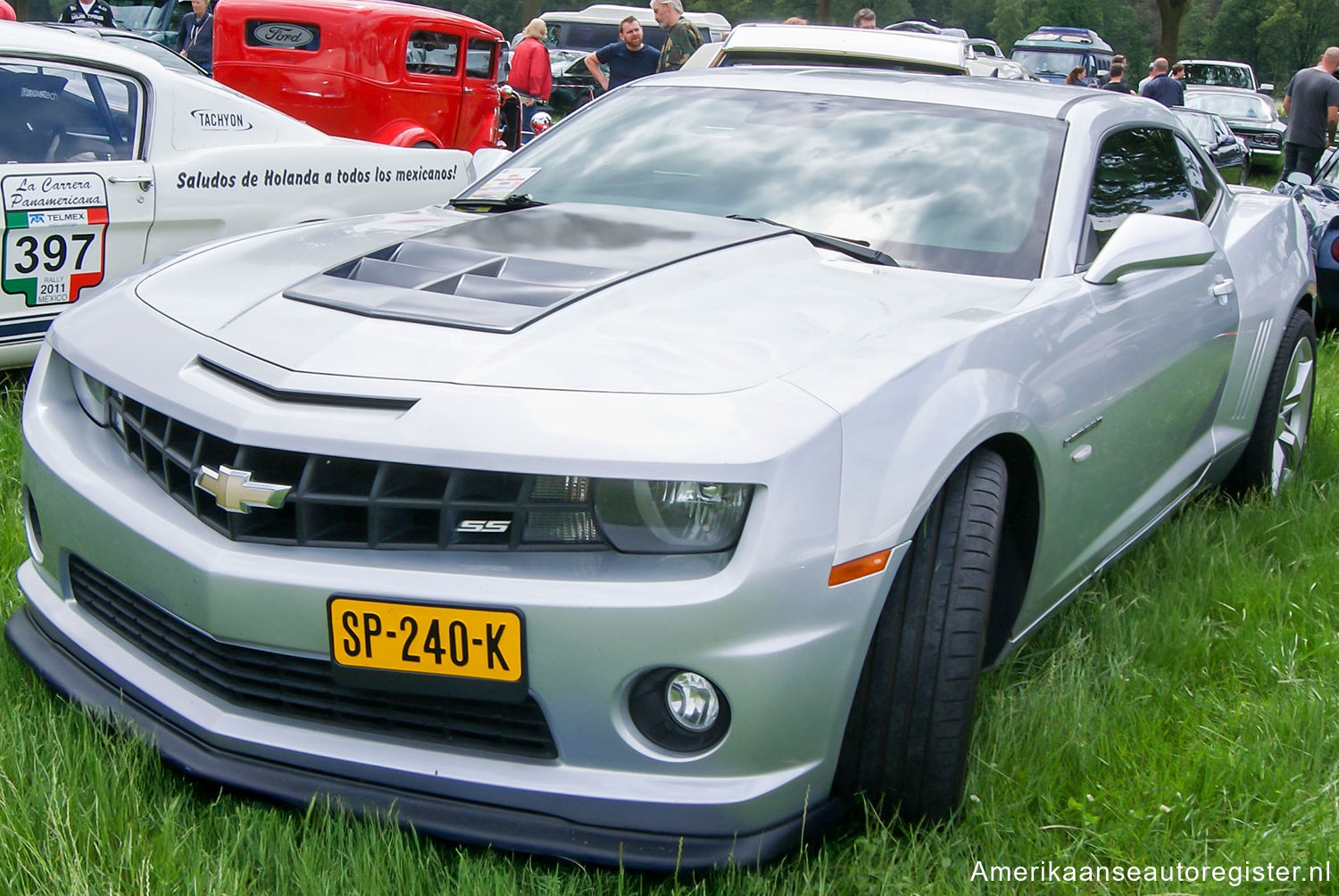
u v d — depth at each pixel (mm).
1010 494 2551
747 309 2322
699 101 3471
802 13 87000
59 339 2477
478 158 3719
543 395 1970
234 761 2080
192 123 4859
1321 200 7285
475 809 1990
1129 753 2453
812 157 3135
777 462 1919
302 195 5316
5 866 1938
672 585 1899
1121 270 2814
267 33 8195
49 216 4273
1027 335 2500
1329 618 3199
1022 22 112250
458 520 1962
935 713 2121
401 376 2025
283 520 2033
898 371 2162
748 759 1960
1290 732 2590
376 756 2023
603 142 3381
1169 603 3186
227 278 2486
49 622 2383
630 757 1963
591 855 1942
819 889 1977
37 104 4406
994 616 2604
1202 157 4102
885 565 2023
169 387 2146
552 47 25391
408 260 2508
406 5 8680
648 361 2062
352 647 1968
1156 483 3311
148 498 2174
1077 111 3277
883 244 2865
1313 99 12820
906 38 7586
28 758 2189
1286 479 4316
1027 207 2934
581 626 1893
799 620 1938
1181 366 3201
